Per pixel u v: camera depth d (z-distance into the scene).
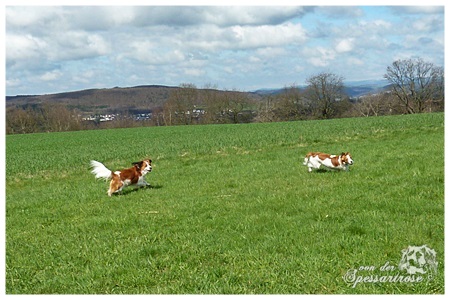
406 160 14.32
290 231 8.18
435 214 8.55
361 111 87.06
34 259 7.89
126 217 10.14
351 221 8.41
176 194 12.59
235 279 6.47
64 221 10.61
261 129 42.72
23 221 10.85
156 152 25.61
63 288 6.64
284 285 6.17
